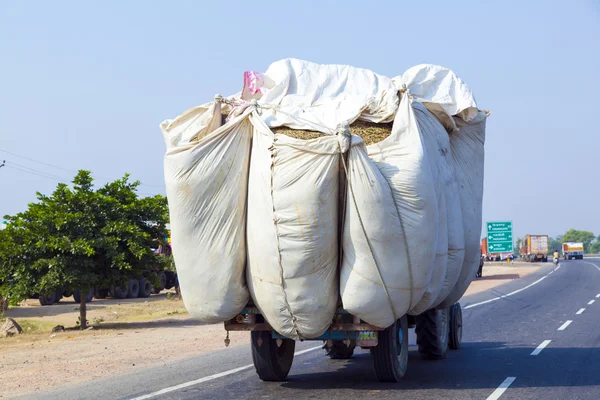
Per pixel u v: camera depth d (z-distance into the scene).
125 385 9.77
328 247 7.96
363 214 7.87
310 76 9.66
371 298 8.04
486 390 8.88
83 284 18.17
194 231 8.29
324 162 7.85
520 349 12.90
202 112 8.85
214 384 9.69
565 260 106.19
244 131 8.49
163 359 12.52
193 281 8.34
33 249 17.78
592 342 13.62
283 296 8.06
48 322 21.56
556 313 20.00
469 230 11.05
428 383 9.45
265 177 8.05
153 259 19.08
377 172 7.94
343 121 8.56
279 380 9.88
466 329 16.59
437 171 9.28
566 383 9.38
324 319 8.22
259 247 8.07
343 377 10.12
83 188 18.75
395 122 8.49
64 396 9.05
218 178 8.28
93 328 18.89
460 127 11.05
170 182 8.34
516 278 45.28
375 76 10.11
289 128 8.43
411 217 8.07
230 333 16.94
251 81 9.22
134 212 18.89
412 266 8.13
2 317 21.70
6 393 9.39
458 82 10.77
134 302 30.53
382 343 9.08
